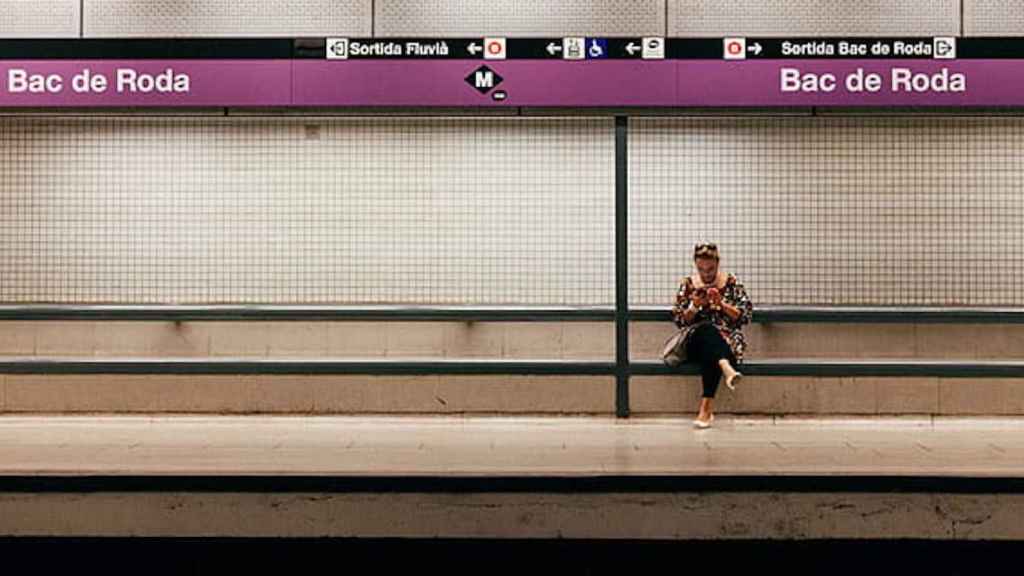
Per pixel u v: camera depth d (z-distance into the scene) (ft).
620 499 18.58
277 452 21.04
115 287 27.53
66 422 25.38
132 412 25.85
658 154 27.14
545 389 25.88
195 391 25.93
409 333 27.63
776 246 27.12
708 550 19.30
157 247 27.50
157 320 26.45
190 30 27.55
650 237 27.20
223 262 27.55
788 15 27.32
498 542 19.44
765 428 24.49
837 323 26.86
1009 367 25.16
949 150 26.96
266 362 25.84
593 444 22.08
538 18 27.55
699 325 24.56
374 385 25.90
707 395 24.40
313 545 19.40
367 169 27.55
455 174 27.48
